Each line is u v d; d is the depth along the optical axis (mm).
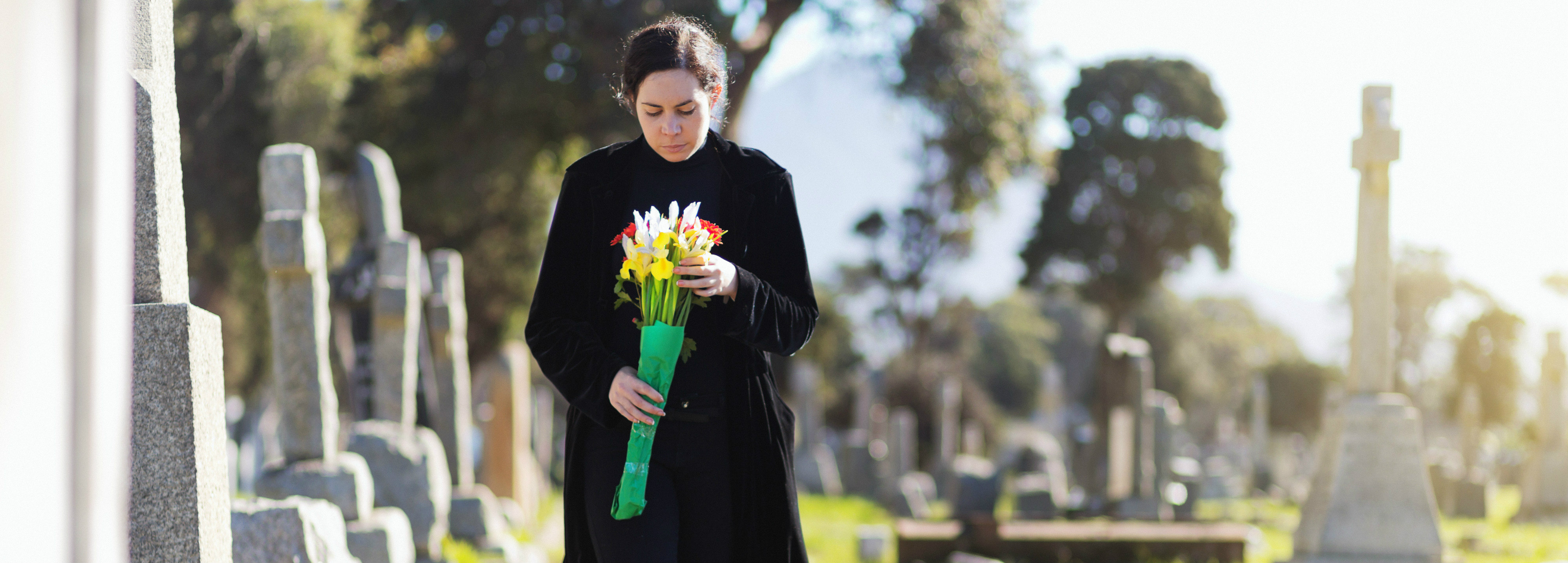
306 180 5617
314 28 20281
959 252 36062
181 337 2795
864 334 50969
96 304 1198
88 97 1185
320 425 5469
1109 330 39125
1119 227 37906
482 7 16516
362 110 19172
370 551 5203
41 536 1125
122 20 1255
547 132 17594
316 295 5496
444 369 9672
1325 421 9031
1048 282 38875
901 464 20906
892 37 16641
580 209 2707
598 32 16000
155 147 2881
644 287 2539
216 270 19031
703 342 2666
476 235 21328
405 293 7523
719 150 2740
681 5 15328
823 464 25922
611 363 2553
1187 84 37125
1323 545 8562
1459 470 20688
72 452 1178
